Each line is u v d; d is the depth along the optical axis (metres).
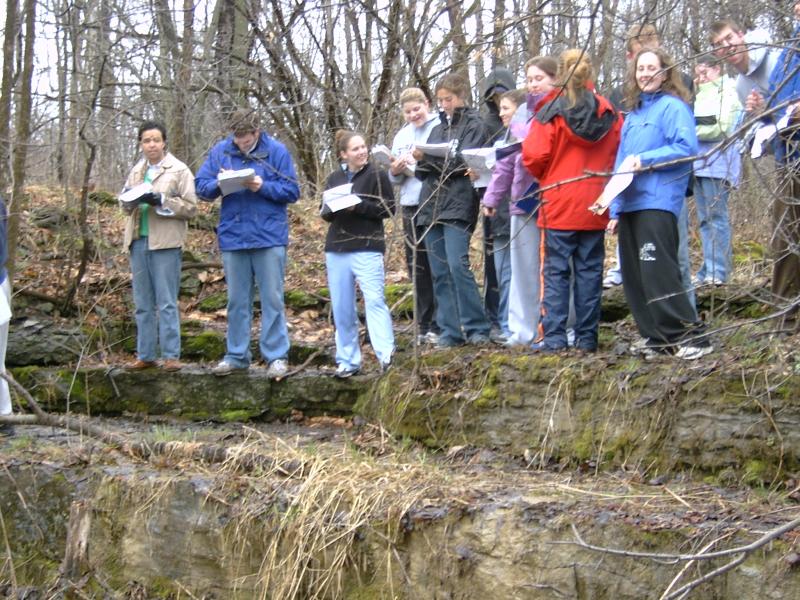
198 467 5.98
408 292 8.60
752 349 5.48
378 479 5.42
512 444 5.86
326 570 5.20
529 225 6.32
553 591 4.67
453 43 10.00
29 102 8.32
